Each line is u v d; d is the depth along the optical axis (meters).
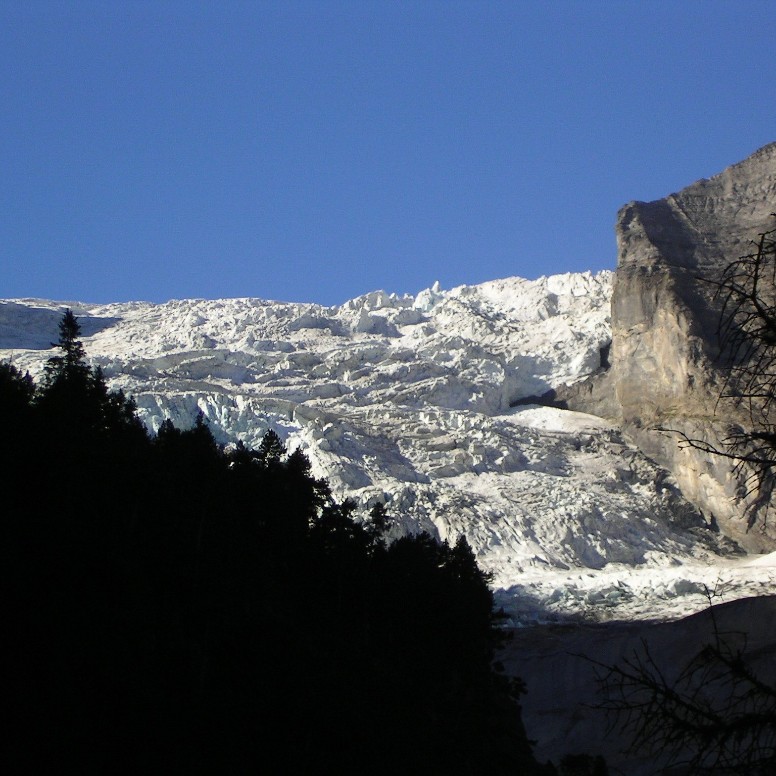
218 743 62.78
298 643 81.69
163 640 71.88
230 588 85.31
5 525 71.19
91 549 74.94
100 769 56.47
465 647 111.25
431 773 77.50
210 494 101.62
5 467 79.25
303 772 66.31
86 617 66.44
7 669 57.75
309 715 71.06
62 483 82.19
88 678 61.06
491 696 107.44
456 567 133.62
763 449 27.25
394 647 103.69
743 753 25.97
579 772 95.31
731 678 27.30
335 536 115.31
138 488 90.81
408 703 85.38
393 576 112.12
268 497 111.88
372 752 73.38
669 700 27.17
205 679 69.62
